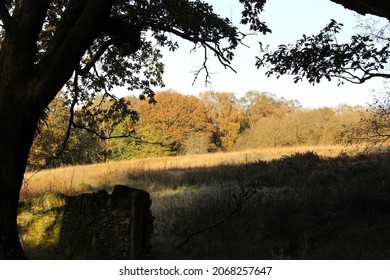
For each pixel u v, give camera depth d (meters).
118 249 6.25
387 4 5.37
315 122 45.34
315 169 14.04
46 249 6.77
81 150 32.47
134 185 16.75
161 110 51.69
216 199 10.39
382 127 11.42
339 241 7.07
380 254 6.15
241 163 19.95
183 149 53.22
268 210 8.91
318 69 7.92
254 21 8.38
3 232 5.42
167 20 9.11
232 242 7.33
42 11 5.54
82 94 10.43
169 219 9.23
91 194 6.95
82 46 5.61
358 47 7.54
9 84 5.46
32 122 5.63
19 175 5.61
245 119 67.50
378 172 11.31
